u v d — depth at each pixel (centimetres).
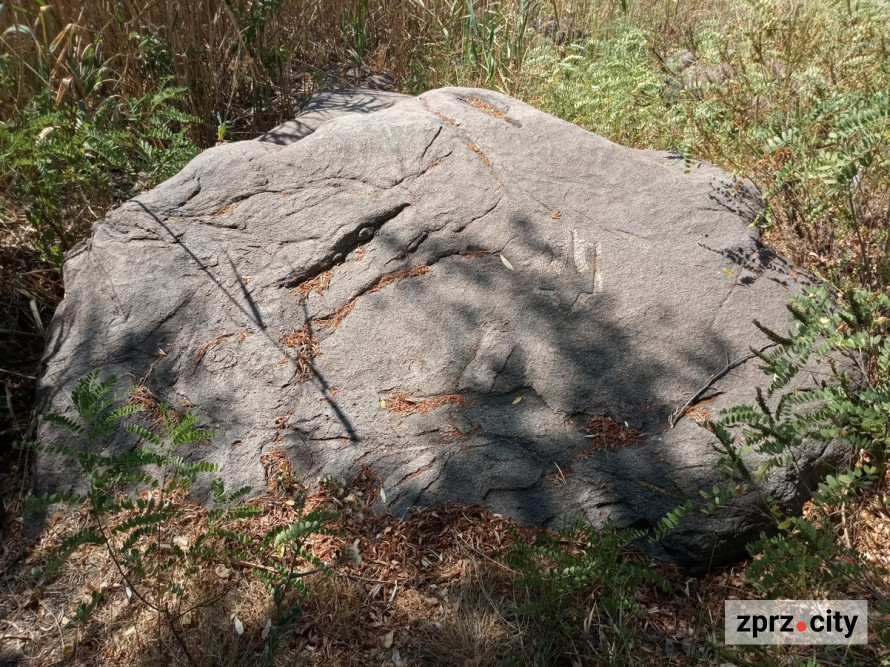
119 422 284
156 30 444
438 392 287
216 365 295
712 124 380
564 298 303
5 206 380
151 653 233
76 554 263
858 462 272
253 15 472
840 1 369
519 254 314
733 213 332
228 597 246
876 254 341
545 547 241
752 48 401
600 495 264
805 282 312
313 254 317
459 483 269
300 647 233
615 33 566
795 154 324
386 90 545
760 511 253
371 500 269
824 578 236
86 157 378
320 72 530
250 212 328
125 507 222
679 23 614
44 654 237
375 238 322
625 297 303
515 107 370
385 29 588
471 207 325
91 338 303
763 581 208
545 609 236
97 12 443
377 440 279
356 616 241
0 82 406
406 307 305
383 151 341
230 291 310
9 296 347
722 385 282
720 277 309
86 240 344
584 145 347
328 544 260
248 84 502
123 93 437
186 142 387
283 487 273
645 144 440
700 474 262
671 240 319
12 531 277
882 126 284
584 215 325
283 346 298
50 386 296
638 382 284
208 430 263
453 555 257
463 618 240
